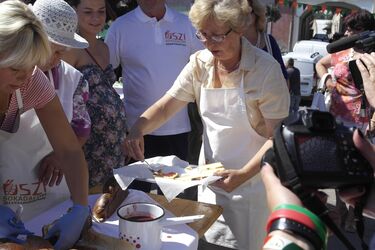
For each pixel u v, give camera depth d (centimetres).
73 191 147
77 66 226
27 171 158
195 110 300
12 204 160
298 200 75
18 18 114
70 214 125
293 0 1083
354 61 128
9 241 111
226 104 185
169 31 281
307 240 69
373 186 76
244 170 173
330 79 367
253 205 189
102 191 173
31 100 143
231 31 172
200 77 197
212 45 175
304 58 1031
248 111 183
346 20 367
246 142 188
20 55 113
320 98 350
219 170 172
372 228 246
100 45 247
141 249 128
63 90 175
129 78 287
